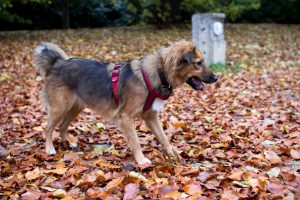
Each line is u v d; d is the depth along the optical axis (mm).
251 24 22516
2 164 4641
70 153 4895
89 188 3803
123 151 5035
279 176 4051
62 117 5168
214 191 3705
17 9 20812
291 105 7285
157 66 4484
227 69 11195
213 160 4590
